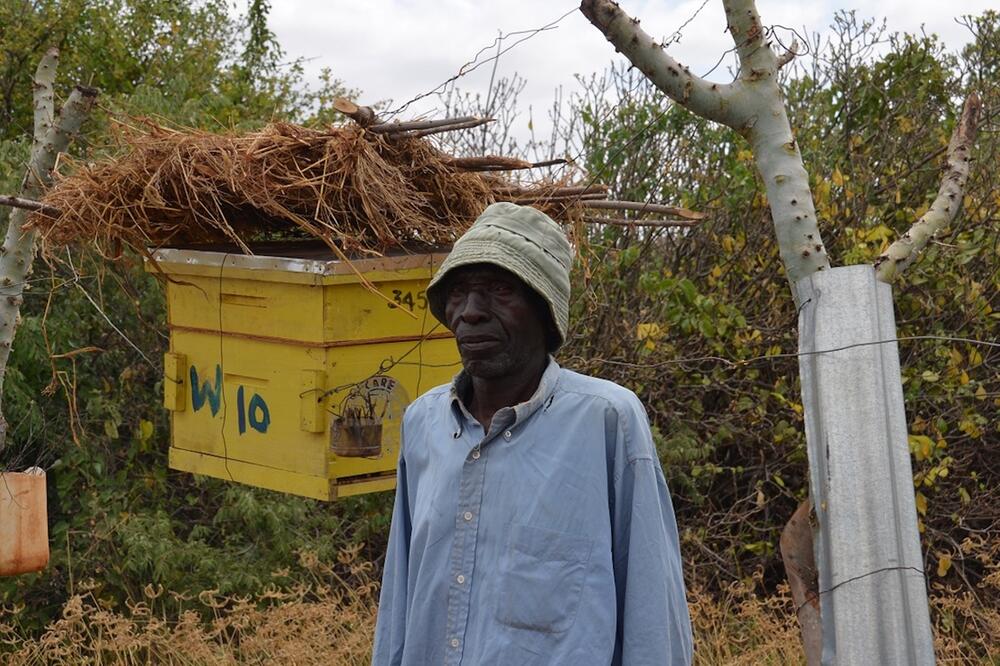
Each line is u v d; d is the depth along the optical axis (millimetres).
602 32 2264
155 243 3291
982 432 5508
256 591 5562
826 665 2029
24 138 6383
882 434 2029
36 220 2982
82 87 2977
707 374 5734
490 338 1998
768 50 2281
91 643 5000
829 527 2031
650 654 1895
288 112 10188
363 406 3070
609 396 1997
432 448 2092
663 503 2012
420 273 3109
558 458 1946
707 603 4934
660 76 2252
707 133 6547
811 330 2090
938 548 5750
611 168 6324
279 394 3105
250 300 3156
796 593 2119
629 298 5844
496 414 1987
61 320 5645
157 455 6152
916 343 5660
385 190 2922
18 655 4836
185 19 10562
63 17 9289
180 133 3029
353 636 4496
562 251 2062
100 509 5629
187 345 3348
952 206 2289
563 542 1904
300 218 2865
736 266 5785
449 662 1943
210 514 6246
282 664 4426
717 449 6094
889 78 6418
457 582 1960
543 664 1872
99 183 3006
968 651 5055
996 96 6527
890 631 1993
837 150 6297
